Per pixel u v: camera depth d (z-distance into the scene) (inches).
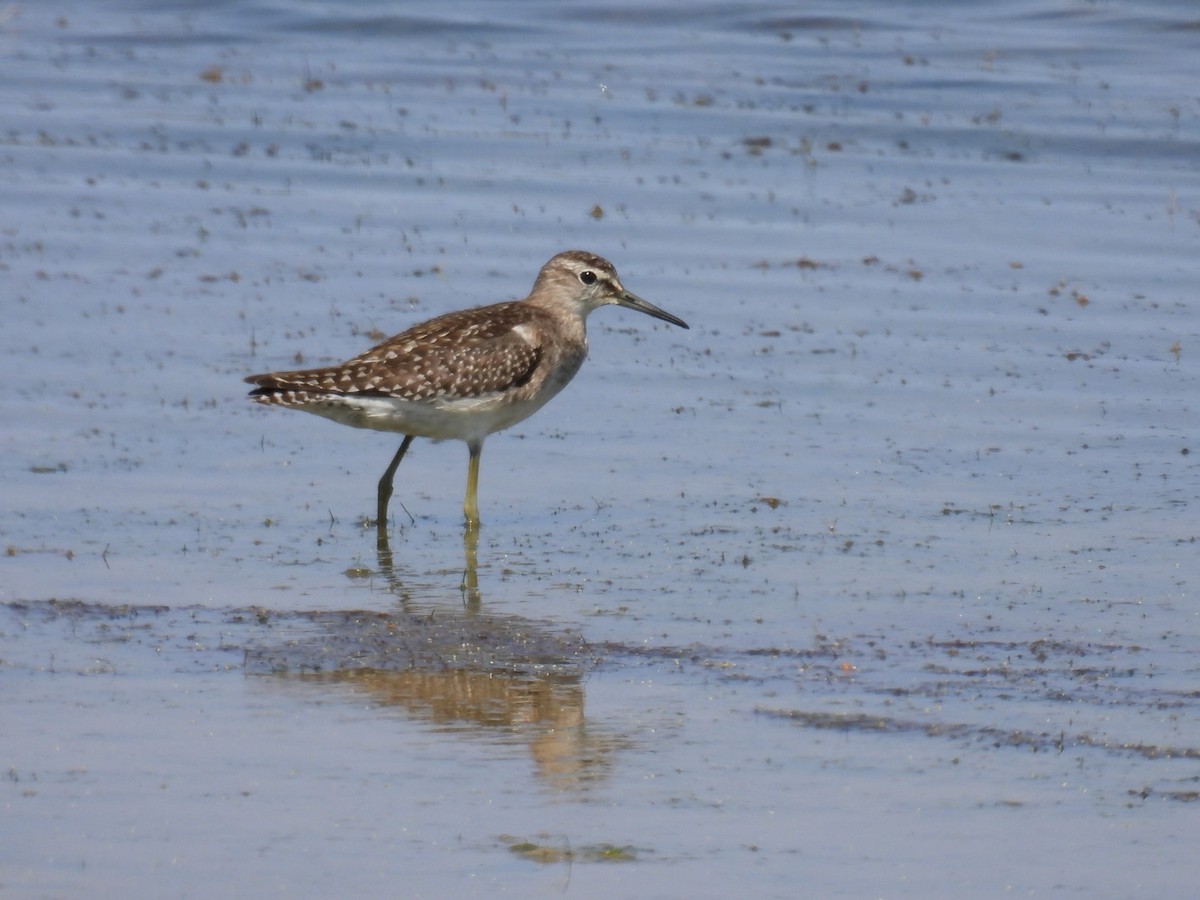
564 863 382.0
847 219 1070.4
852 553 616.1
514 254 991.6
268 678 487.8
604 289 708.7
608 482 701.3
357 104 1291.8
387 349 661.3
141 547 608.7
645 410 789.2
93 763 429.4
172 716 459.8
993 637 530.9
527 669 499.2
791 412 784.3
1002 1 1584.6
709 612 553.6
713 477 705.6
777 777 428.1
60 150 1153.4
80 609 543.5
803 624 542.6
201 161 1146.7
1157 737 452.4
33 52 1409.9
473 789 419.2
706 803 413.7
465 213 1063.6
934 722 462.3
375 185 1113.4
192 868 377.4
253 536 628.7
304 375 647.8
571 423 774.5
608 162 1170.0
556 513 666.8
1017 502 673.0
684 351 863.7
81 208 1045.2
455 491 698.2
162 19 1535.4
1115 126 1245.1
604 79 1368.1
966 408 789.2
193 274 941.2
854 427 765.9
